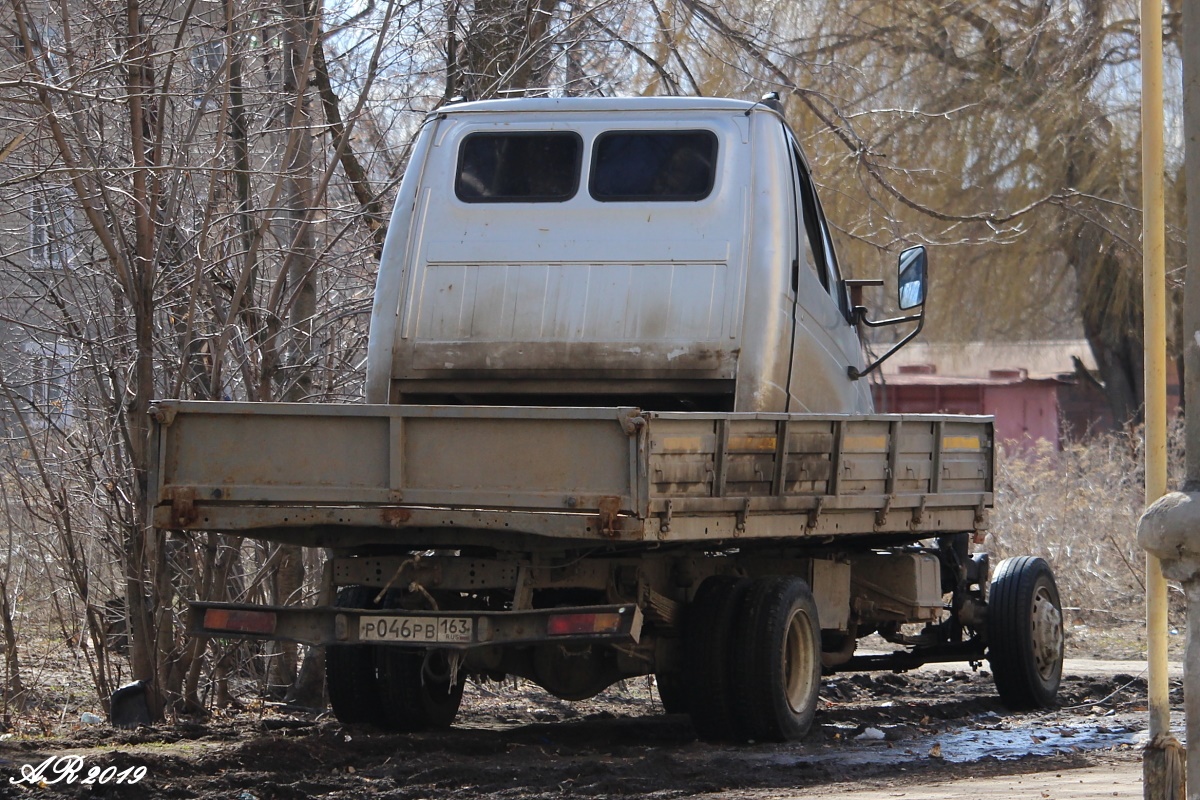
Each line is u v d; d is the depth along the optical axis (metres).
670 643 13.85
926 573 16.73
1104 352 51.84
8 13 15.84
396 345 14.15
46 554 16.77
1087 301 47.47
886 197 37.91
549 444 11.16
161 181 16.06
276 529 12.57
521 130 14.41
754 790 11.23
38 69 15.30
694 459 11.38
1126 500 32.03
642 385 13.76
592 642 11.62
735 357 13.58
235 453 11.87
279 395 17.52
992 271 46.31
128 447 15.62
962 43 43.69
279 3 17.38
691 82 24.23
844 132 27.78
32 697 16.03
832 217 34.75
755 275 13.70
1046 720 16.48
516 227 14.19
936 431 14.95
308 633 12.33
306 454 11.73
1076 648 26.06
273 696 17.52
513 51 19.38
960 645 17.70
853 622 16.66
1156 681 7.77
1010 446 49.78
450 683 13.34
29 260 16.89
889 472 14.05
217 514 11.89
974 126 42.47
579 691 14.05
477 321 14.05
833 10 38.25
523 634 11.85
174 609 15.83
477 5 19.55
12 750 12.38
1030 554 30.36
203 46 16.81
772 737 13.44
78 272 16.41
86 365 16.19
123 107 16.41
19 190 15.81
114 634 17.22
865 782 11.71
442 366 14.05
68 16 15.75
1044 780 11.89
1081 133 43.38
